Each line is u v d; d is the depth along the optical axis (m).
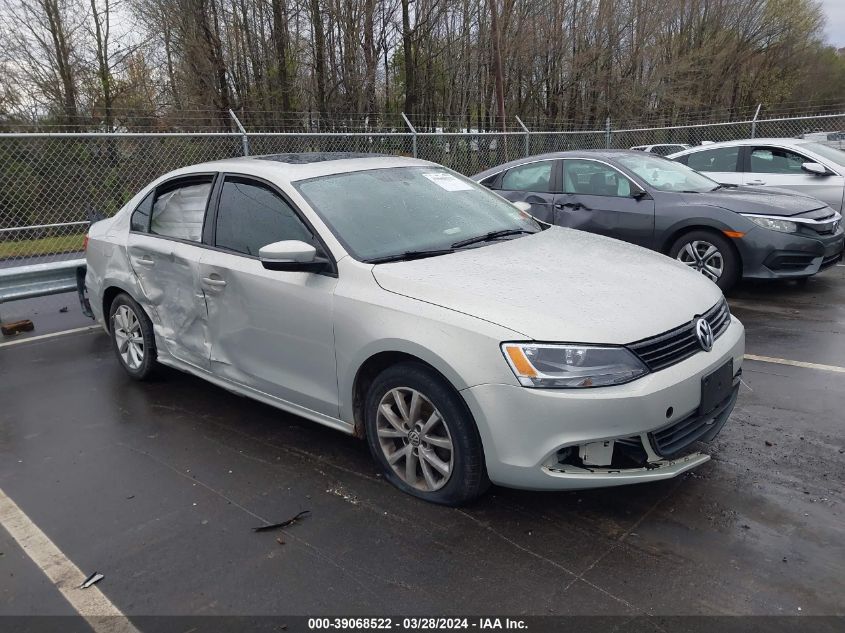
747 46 38.53
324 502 3.27
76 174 10.81
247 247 3.94
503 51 24.83
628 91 29.34
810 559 2.70
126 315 5.01
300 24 20.27
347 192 3.89
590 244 3.99
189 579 2.73
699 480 3.33
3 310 7.95
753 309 6.52
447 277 3.21
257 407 4.52
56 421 4.42
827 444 3.67
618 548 2.82
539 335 2.80
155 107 20.72
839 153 9.18
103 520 3.21
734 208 6.73
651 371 2.84
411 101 22.55
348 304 3.30
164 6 19.28
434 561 2.78
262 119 20.34
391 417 3.29
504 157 13.83
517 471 2.83
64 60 19.58
